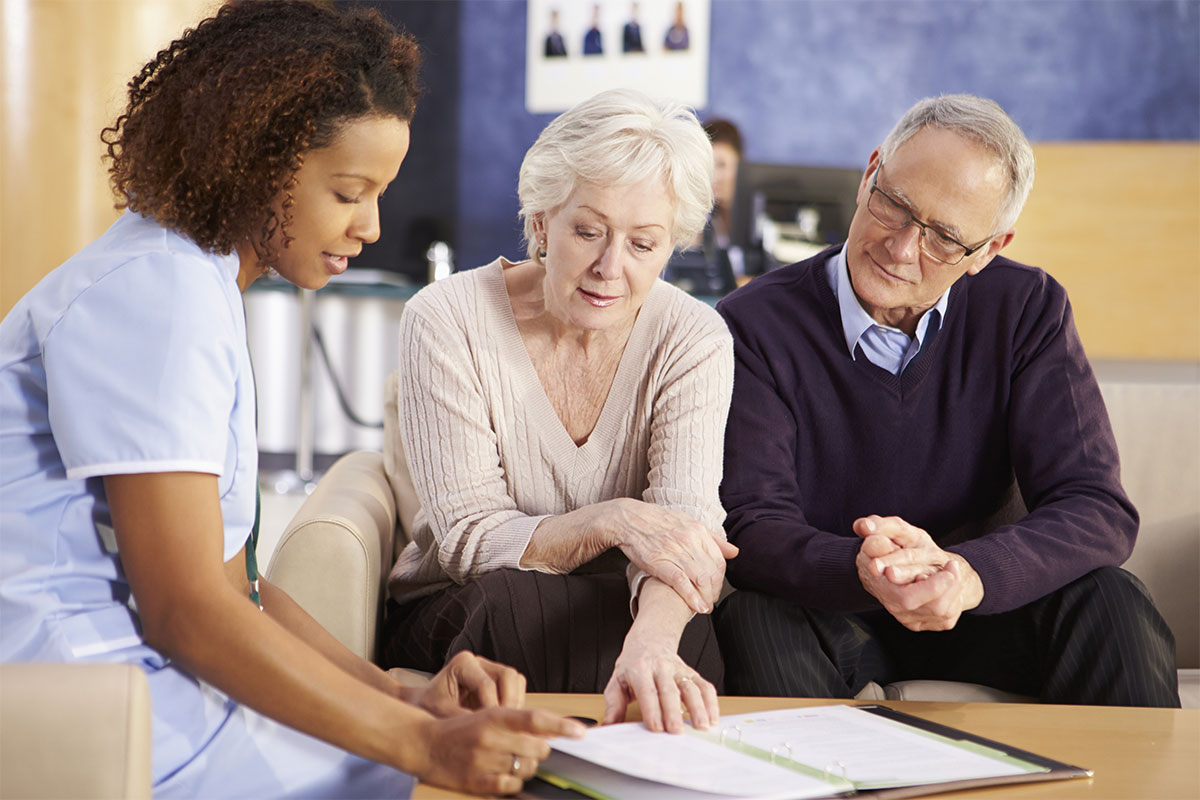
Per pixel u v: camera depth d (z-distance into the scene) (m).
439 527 1.68
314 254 1.16
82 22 5.00
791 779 1.01
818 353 1.89
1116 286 6.01
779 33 6.19
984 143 1.72
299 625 1.32
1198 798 1.05
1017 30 6.05
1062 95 6.04
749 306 1.92
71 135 5.04
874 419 1.88
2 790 0.86
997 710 1.33
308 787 1.14
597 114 1.53
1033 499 1.85
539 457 1.74
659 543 1.52
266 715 1.01
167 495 1.00
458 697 1.20
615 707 1.24
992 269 1.92
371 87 1.12
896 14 6.12
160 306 1.03
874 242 1.78
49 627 1.04
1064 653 1.63
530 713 1.00
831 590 1.58
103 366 1.01
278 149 1.09
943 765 1.07
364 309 5.75
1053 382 1.86
